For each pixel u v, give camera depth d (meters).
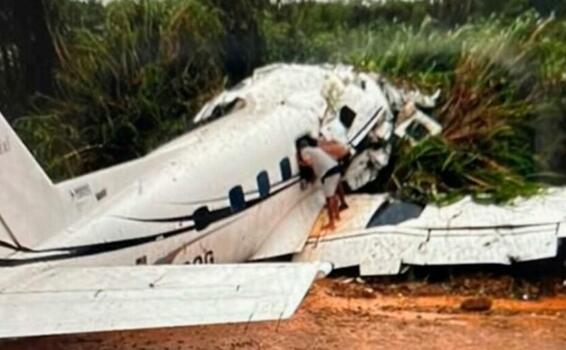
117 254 15.10
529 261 19.39
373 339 16.52
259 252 18.80
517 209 19.89
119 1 21.70
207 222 17.11
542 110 20.50
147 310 11.30
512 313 18.28
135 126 21.77
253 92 20.39
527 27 20.61
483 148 20.64
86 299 11.72
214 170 17.39
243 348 15.91
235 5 21.58
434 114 20.94
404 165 20.69
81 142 21.88
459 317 17.97
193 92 21.55
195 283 11.92
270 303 11.16
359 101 20.64
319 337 16.56
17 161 13.49
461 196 20.36
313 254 19.58
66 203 14.54
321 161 19.78
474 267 19.61
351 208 20.19
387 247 19.69
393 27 21.16
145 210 15.80
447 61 20.94
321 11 21.41
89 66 21.78
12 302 11.66
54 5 21.67
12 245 13.37
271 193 18.78
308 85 20.67
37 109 21.81
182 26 21.70
